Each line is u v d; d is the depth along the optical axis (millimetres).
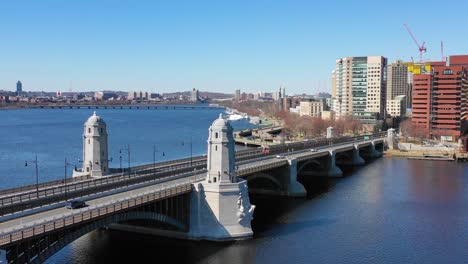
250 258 92188
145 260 89438
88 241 100312
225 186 102062
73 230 75938
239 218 102938
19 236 64688
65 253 92375
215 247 97625
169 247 97250
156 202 94000
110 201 88688
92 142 113438
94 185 101250
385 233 109812
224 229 101438
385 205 136875
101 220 80500
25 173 192750
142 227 105938
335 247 99562
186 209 102438
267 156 166250
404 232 110812
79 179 109375
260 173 136750
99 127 114062
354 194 153000
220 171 103750
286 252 95875
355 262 91562
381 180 179750
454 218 123000
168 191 95250
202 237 101438
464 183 172125
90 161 113812
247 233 103562
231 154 105125
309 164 192375
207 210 102062
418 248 100000
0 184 170125
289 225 115312
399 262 92188
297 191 150625
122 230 107625
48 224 70375
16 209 82688
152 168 128625
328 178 186000
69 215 75875
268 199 145625
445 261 93000
